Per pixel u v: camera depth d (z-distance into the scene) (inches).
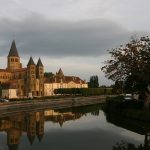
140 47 2518.5
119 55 2568.9
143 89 2481.5
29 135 1852.9
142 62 2380.7
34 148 1450.5
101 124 2283.5
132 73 2449.6
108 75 2652.6
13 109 4138.8
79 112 3565.5
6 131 2044.8
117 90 2778.1
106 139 1637.6
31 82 7790.4
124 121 2354.8
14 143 1595.7
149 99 2495.1
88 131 1945.1
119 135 1750.7
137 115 2305.6
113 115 2928.2
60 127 2185.0
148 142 1529.3
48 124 2397.9
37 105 4891.7
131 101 3041.3
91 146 1459.2
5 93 6953.7
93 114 3225.9
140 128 1961.1
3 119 2849.4
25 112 3727.9
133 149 1374.3
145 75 2321.6
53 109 4239.7
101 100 6604.3
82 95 7268.7
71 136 1765.5
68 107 4655.5
